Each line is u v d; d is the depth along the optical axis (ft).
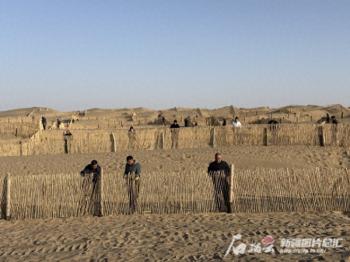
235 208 39.88
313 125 85.97
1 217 40.27
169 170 64.69
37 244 32.58
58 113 298.56
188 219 38.22
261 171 40.09
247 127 87.71
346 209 39.52
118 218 39.37
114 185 40.37
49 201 40.19
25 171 67.62
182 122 191.52
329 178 39.73
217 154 41.78
